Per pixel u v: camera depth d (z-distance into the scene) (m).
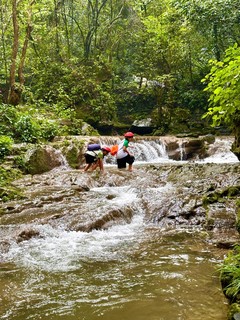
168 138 14.41
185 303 3.28
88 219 5.93
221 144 13.84
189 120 20.00
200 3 15.09
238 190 6.72
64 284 3.77
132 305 3.26
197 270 4.06
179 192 7.12
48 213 6.26
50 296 3.49
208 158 13.52
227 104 4.30
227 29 16.34
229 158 13.09
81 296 3.47
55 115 16.80
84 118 19.55
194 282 3.74
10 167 9.58
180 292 3.51
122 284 3.73
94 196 7.42
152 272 4.03
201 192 6.95
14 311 3.20
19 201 6.99
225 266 3.56
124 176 8.97
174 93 20.97
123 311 3.15
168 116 19.70
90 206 6.55
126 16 25.42
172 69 20.94
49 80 20.88
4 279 3.94
